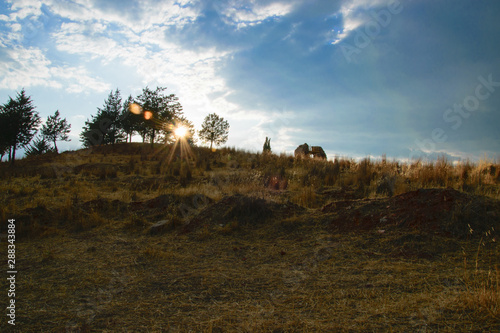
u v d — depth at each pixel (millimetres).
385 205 5781
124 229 6430
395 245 4457
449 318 2502
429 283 3260
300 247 4852
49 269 4293
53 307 3152
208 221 6270
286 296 3209
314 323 2594
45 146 37125
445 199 5234
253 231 5723
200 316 2852
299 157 16609
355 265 3975
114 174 13539
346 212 5863
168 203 7844
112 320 2834
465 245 4203
